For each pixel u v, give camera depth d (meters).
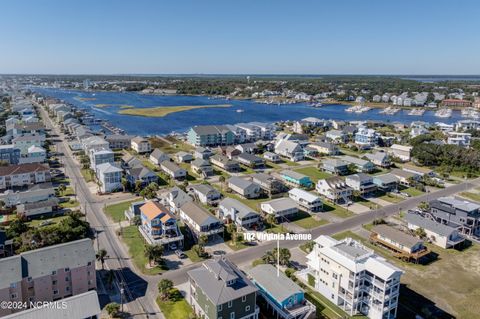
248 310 46.62
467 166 125.94
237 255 65.88
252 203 92.12
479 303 53.69
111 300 51.81
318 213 86.81
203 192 91.69
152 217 68.12
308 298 53.75
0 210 82.12
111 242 69.25
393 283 48.22
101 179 99.62
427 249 66.94
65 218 76.88
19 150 125.81
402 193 102.06
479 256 68.12
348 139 174.12
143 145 144.62
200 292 47.16
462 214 77.44
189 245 69.06
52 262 50.44
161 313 49.25
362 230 77.81
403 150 141.12
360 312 50.91
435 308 52.25
